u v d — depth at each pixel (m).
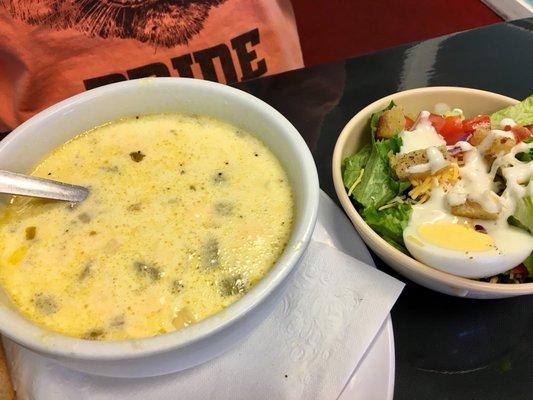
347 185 0.27
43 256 0.21
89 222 0.22
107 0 0.36
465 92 0.29
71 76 0.38
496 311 0.24
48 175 0.24
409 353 0.22
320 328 0.20
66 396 0.19
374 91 0.35
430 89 0.30
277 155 0.24
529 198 0.23
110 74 0.38
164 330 0.19
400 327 0.23
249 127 0.25
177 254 0.21
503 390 0.21
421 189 0.26
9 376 0.20
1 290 0.20
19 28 0.35
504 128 0.27
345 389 0.19
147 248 0.21
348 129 0.28
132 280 0.20
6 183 0.21
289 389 0.19
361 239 0.24
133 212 0.22
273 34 0.42
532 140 0.27
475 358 0.22
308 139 0.32
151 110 0.26
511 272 0.24
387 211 0.26
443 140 0.28
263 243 0.21
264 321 0.20
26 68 0.37
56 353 0.16
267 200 0.22
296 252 0.18
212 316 0.16
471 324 0.23
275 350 0.20
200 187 0.23
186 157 0.24
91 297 0.20
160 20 0.38
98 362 0.16
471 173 0.25
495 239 0.23
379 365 0.19
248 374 0.19
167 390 0.19
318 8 0.69
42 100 0.39
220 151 0.24
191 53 0.40
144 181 0.23
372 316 0.20
